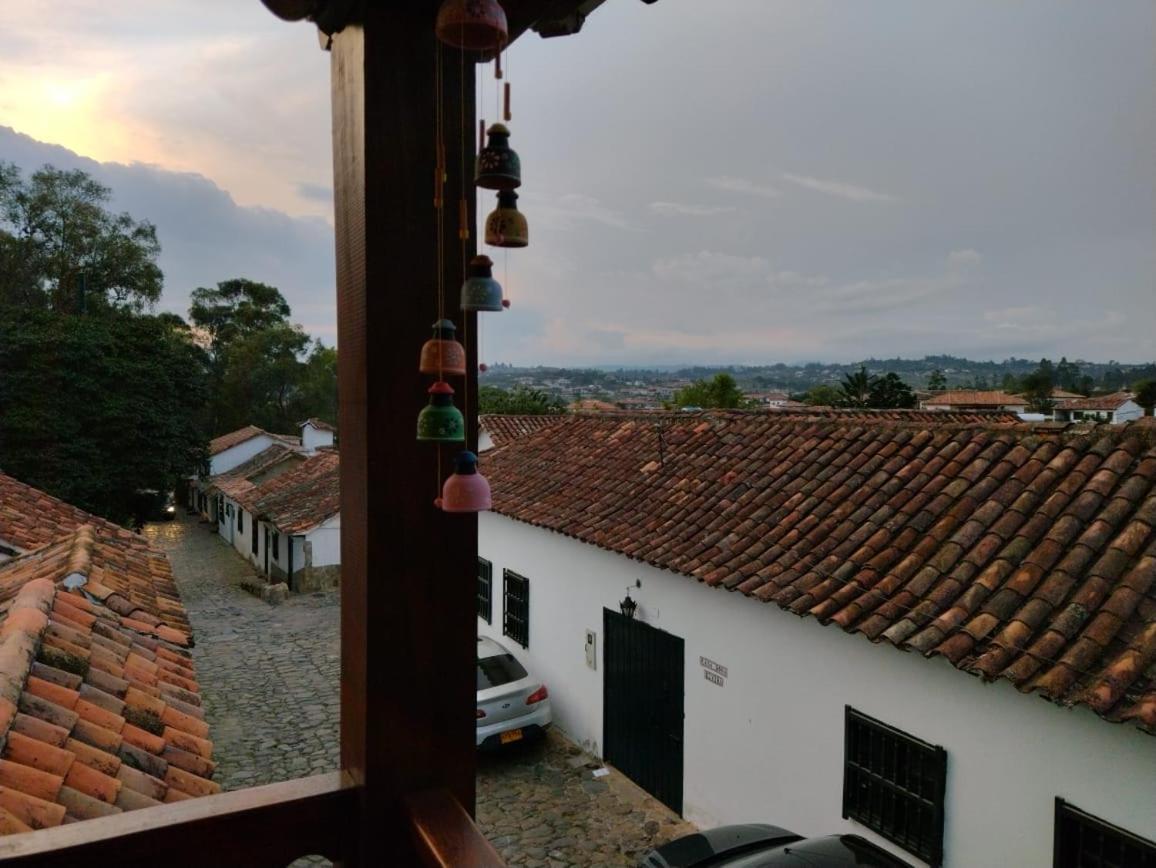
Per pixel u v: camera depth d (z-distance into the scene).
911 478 6.84
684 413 11.29
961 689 5.07
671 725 7.80
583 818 7.73
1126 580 4.71
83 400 21.58
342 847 1.92
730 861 5.04
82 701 3.89
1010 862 4.81
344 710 2.05
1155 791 4.13
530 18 2.02
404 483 1.90
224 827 1.79
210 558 26.36
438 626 1.93
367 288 1.85
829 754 6.02
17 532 9.63
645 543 7.94
